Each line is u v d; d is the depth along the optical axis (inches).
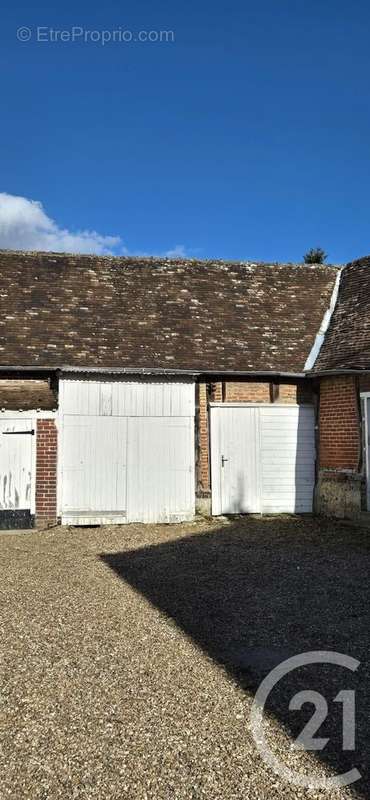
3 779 128.0
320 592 270.7
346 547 378.0
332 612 240.1
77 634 215.9
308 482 518.3
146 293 571.5
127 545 390.3
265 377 512.4
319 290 621.9
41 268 578.2
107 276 585.0
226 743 141.7
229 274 623.8
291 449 516.4
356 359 476.1
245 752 138.0
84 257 606.5
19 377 465.7
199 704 161.5
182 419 489.1
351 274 629.0
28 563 336.8
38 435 462.6
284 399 517.0
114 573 311.0
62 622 229.3
